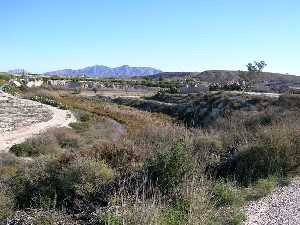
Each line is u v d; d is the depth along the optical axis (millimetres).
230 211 9195
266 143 14156
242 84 75125
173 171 10547
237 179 12773
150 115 54094
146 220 7480
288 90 65250
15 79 91562
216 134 19469
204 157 13617
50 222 9000
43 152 26688
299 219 8969
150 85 116375
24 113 48000
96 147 14086
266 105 46344
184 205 8820
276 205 10000
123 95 91312
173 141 12984
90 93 96125
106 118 48375
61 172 12023
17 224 9242
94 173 11578
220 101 53281
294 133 14844
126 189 10250
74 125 40438
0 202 10891
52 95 71688
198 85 95625
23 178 12625
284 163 13633
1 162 22734
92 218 9000
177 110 59812
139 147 13844
